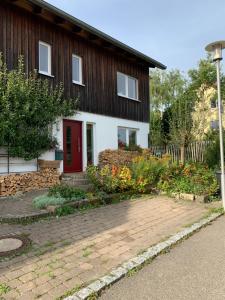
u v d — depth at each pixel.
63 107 12.03
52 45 12.23
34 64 11.45
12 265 4.53
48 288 3.90
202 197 9.28
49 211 7.38
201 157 17.58
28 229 6.24
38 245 5.33
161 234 6.09
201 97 23.03
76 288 3.91
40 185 10.58
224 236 6.18
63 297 3.71
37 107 10.71
